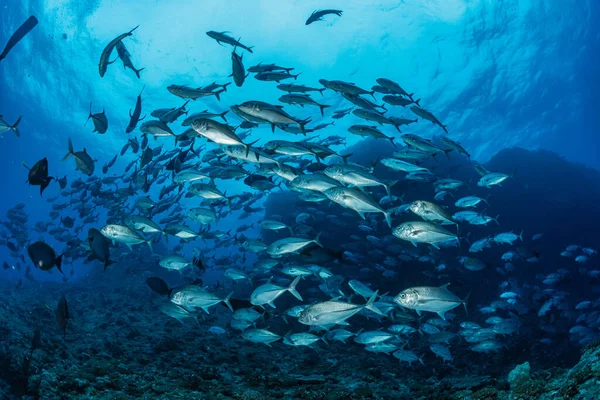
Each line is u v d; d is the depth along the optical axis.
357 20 28.70
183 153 9.47
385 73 33.19
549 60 35.50
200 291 6.66
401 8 27.83
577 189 25.69
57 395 5.82
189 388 6.79
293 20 28.56
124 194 12.62
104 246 5.70
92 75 32.84
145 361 8.64
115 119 39.41
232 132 5.71
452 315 13.75
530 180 25.20
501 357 11.26
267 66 8.48
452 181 11.10
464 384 6.64
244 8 27.62
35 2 25.75
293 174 8.45
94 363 7.70
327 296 15.42
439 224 5.66
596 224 23.97
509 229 23.42
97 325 12.62
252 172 10.38
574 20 32.22
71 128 44.03
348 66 32.25
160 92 33.81
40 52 30.92
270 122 6.81
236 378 8.25
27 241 16.67
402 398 6.88
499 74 35.41
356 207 5.88
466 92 36.66
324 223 19.47
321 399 6.55
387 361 11.01
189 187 9.54
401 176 20.77
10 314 10.62
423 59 32.12
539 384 4.88
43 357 7.79
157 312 15.12
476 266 12.95
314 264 9.98
